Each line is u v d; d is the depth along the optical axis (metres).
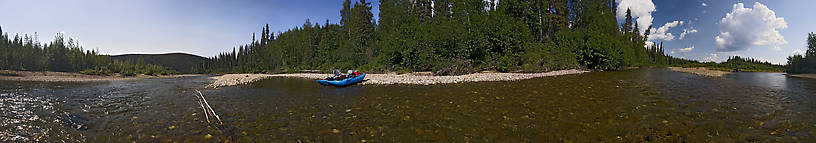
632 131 5.91
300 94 13.14
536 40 35.59
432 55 31.33
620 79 18.30
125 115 8.54
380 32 45.56
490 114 7.82
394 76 23.86
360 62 42.66
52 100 12.43
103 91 16.47
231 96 12.86
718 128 5.95
